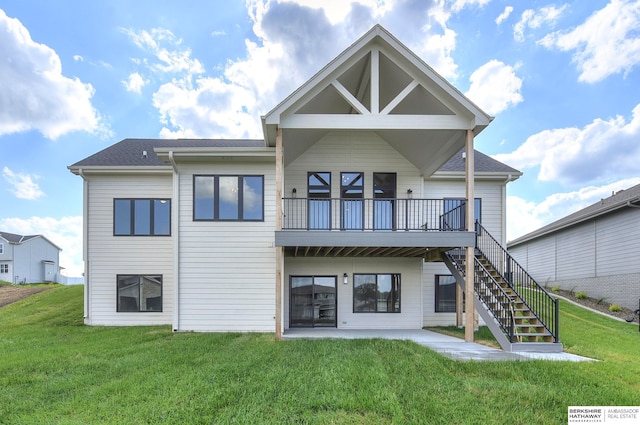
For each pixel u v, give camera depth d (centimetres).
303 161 1162
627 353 721
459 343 834
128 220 1160
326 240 870
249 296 1033
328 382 493
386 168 1177
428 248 987
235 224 1044
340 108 1115
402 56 875
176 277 1017
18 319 1172
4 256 3200
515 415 401
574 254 1616
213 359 630
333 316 1139
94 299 1131
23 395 466
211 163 1051
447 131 940
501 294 873
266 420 386
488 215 1223
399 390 469
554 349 733
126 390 472
